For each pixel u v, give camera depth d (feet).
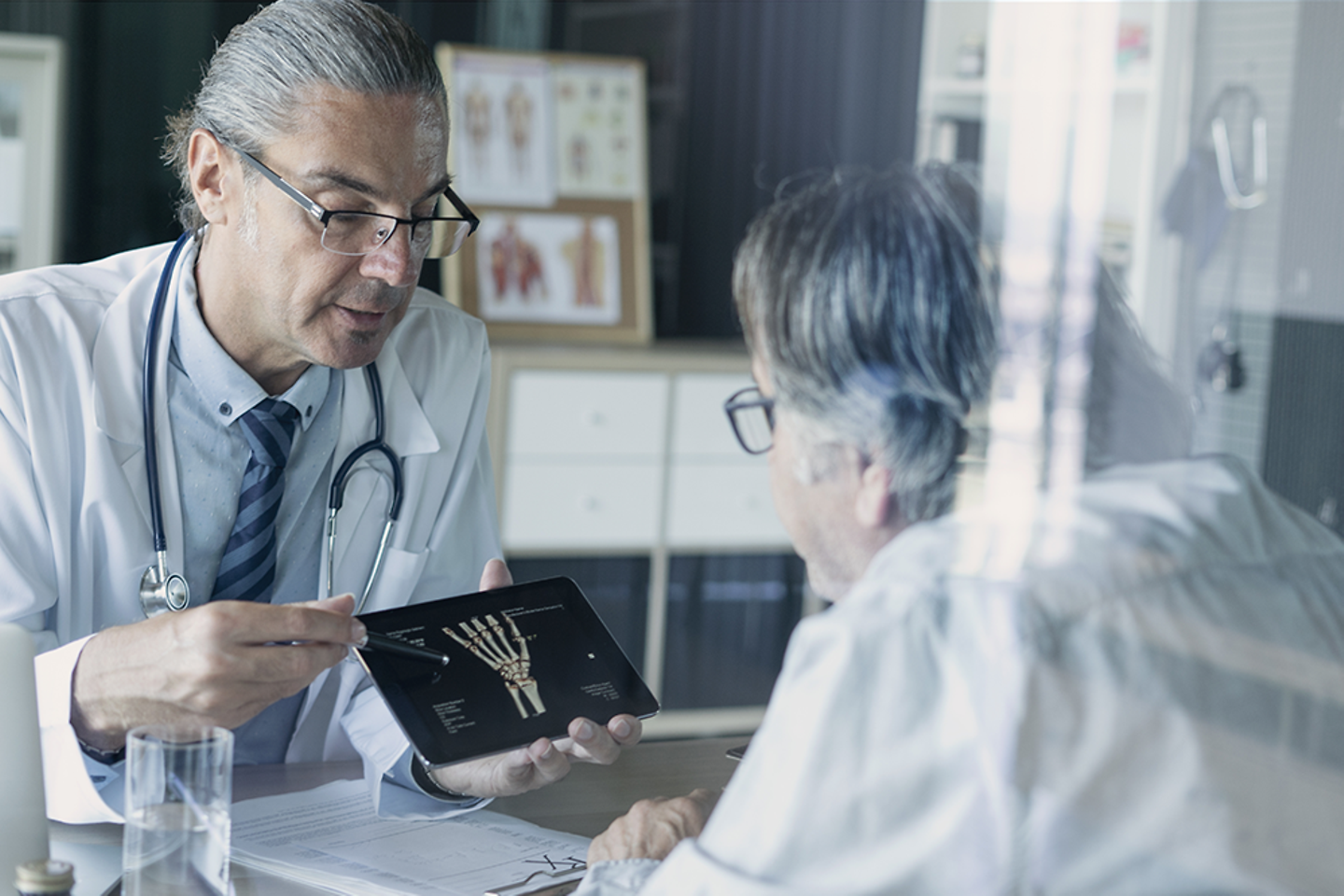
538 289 10.58
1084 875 1.97
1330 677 2.05
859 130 11.60
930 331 2.16
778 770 2.11
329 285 3.58
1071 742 1.99
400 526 4.31
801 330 2.27
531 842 3.30
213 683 2.99
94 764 3.28
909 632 2.08
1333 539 2.21
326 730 4.17
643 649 10.47
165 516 3.89
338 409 4.20
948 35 9.65
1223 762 2.00
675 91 11.55
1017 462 2.18
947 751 2.00
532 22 11.11
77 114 9.43
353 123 3.47
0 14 9.14
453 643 3.24
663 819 2.99
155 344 3.92
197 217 4.03
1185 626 2.06
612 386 9.97
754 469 10.52
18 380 3.75
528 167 10.57
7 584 3.63
